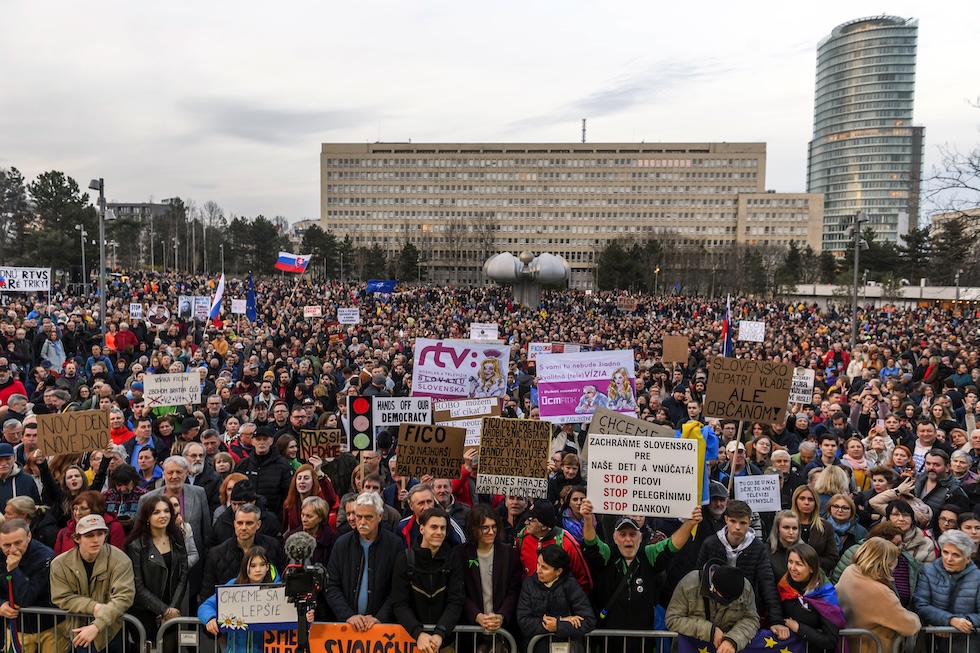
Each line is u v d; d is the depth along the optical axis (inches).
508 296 2669.8
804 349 961.5
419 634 192.7
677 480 210.7
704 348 927.0
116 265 3981.3
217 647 204.1
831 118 6889.8
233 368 622.5
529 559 215.6
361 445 284.8
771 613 202.5
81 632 190.9
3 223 2874.0
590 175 6048.2
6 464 249.1
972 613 210.2
